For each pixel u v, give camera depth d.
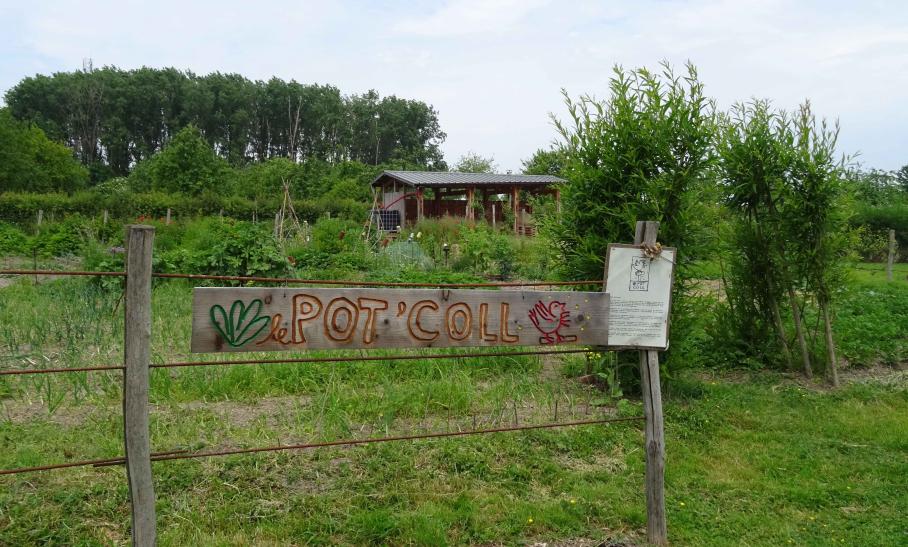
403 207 34.16
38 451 4.62
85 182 54.84
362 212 35.72
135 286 2.96
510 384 6.75
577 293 3.93
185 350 7.41
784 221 7.75
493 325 3.79
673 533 4.20
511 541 4.00
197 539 3.75
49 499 4.02
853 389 7.39
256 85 98.31
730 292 8.51
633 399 6.69
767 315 8.29
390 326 3.58
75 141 87.19
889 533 4.27
